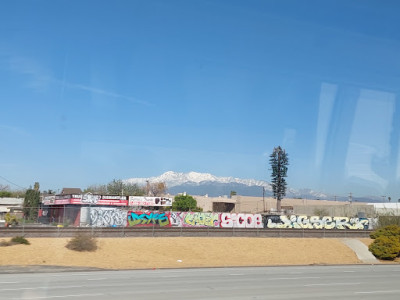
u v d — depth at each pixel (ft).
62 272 82.28
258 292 58.18
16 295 51.01
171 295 53.21
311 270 97.50
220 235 151.64
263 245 146.61
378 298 55.98
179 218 182.80
